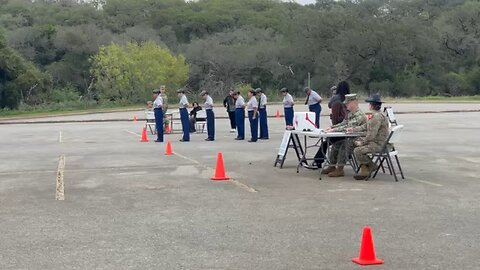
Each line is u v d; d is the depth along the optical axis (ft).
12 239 25.45
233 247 23.73
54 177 43.47
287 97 75.36
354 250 23.11
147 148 64.28
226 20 317.01
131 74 217.15
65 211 31.12
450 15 284.82
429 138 72.43
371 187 37.24
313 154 55.72
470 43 274.36
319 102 70.44
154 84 220.43
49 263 21.89
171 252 23.16
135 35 273.54
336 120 45.32
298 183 39.17
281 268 20.94
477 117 118.73
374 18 266.98
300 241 24.52
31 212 30.99
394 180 39.93
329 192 35.65
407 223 27.48
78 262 21.97
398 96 255.50
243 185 38.60
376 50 257.75
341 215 29.32
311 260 21.85
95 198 34.68
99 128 102.99
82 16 302.86
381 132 39.58
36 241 25.07
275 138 76.48
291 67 266.16
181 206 32.04
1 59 183.83
